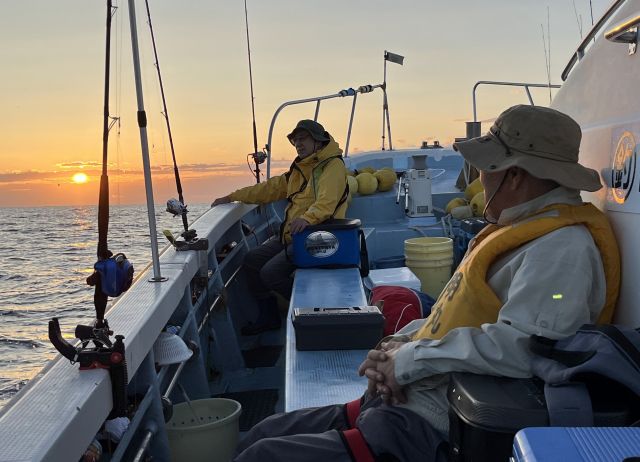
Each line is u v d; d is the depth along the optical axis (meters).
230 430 2.77
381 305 3.27
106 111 1.97
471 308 1.79
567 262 1.64
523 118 1.82
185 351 2.70
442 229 5.55
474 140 1.90
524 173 1.82
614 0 2.04
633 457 0.98
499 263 1.80
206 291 3.77
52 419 1.62
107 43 1.98
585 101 2.26
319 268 4.44
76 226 168.00
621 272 1.86
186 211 3.68
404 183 6.17
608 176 2.02
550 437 1.05
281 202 6.73
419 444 1.73
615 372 1.37
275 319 4.76
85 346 1.97
